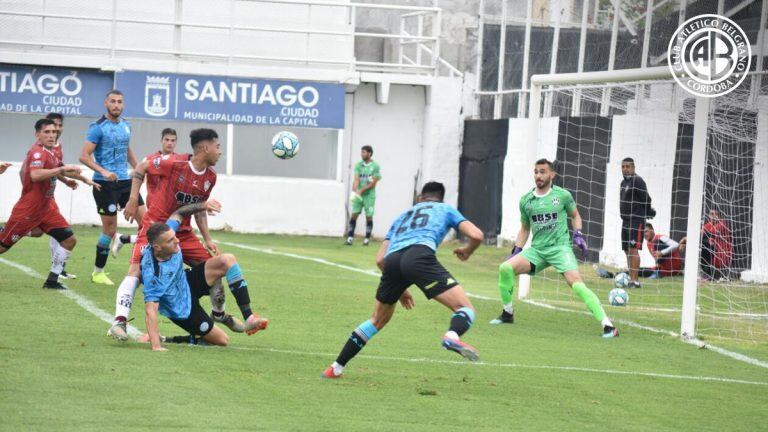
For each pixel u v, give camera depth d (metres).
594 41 44.16
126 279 18.77
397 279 16.27
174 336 19.56
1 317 20.42
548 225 25.06
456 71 53.00
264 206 49.88
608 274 37.59
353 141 51.97
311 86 49.53
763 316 28.97
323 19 51.59
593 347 22.41
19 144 48.44
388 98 52.03
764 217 35.66
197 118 48.50
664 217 39.38
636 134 40.03
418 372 17.78
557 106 46.81
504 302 25.36
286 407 14.19
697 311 29.75
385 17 58.31
